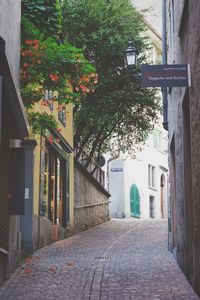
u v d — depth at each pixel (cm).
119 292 967
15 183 1161
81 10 2373
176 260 1334
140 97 2561
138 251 1600
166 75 974
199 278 901
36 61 1200
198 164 887
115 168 3947
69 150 2270
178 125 1266
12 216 1211
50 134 1898
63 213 2209
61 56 1201
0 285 1037
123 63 2467
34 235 1625
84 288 1011
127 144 2950
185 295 926
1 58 855
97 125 2655
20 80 1220
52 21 1290
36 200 1688
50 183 2000
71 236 2239
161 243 1844
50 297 940
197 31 876
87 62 1227
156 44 4144
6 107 1043
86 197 2684
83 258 1447
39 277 1132
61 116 2148
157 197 4550
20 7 1185
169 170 1650
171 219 1553
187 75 971
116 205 3931
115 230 2516
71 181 2336
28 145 1641
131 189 4047
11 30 1022
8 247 1118
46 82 1251
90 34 2408
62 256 1504
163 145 4762
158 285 1022
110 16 2422
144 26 2669
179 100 1220
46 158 1919
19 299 926
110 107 2503
